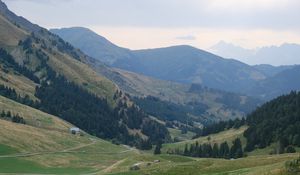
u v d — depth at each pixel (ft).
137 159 569.64
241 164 404.98
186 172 395.34
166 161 551.59
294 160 285.43
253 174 296.51
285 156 424.05
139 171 434.71
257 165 398.21
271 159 414.41
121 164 557.74
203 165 410.72
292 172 271.49
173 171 400.67
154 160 559.38
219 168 395.34
